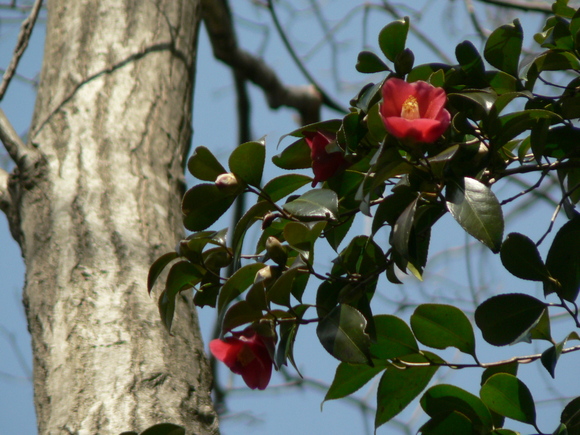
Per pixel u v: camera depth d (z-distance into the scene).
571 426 5.35
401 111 5.29
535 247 5.36
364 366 5.39
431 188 5.32
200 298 5.39
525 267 5.36
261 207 5.36
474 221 5.29
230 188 5.36
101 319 5.52
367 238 5.39
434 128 5.27
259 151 5.36
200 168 5.38
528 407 5.38
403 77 5.37
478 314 5.35
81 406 5.45
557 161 5.38
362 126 5.34
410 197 5.32
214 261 5.38
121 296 5.54
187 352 5.52
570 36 5.39
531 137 5.36
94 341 5.50
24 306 5.57
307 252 5.34
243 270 5.34
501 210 5.29
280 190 5.41
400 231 5.29
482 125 5.34
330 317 5.30
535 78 5.40
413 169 5.31
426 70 5.38
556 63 5.40
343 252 5.39
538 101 5.40
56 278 5.56
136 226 5.63
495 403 5.38
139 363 5.48
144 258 5.60
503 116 5.33
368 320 5.36
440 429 5.39
